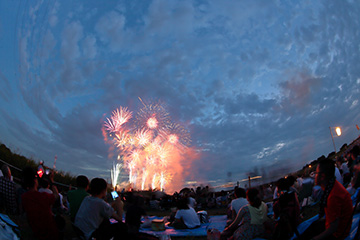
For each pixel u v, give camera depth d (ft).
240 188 25.94
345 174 35.42
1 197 22.02
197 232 27.04
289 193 20.47
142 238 14.38
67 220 28.58
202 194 61.00
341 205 13.43
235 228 21.31
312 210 28.86
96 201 18.20
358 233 14.03
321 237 13.47
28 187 19.31
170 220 33.04
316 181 14.74
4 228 17.80
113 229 17.43
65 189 60.70
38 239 17.99
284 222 18.94
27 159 55.11
